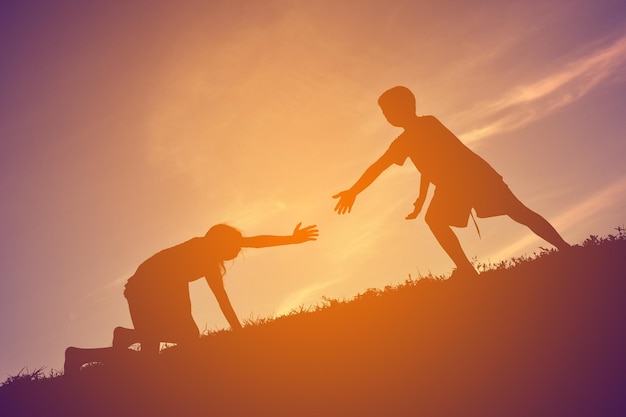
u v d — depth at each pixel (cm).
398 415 460
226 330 579
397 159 576
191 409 493
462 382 470
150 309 566
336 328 538
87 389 532
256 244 577
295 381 496
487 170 564
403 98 579
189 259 574
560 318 493
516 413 447
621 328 474
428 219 569
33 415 514
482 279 552
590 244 562
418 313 532
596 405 441
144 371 540
